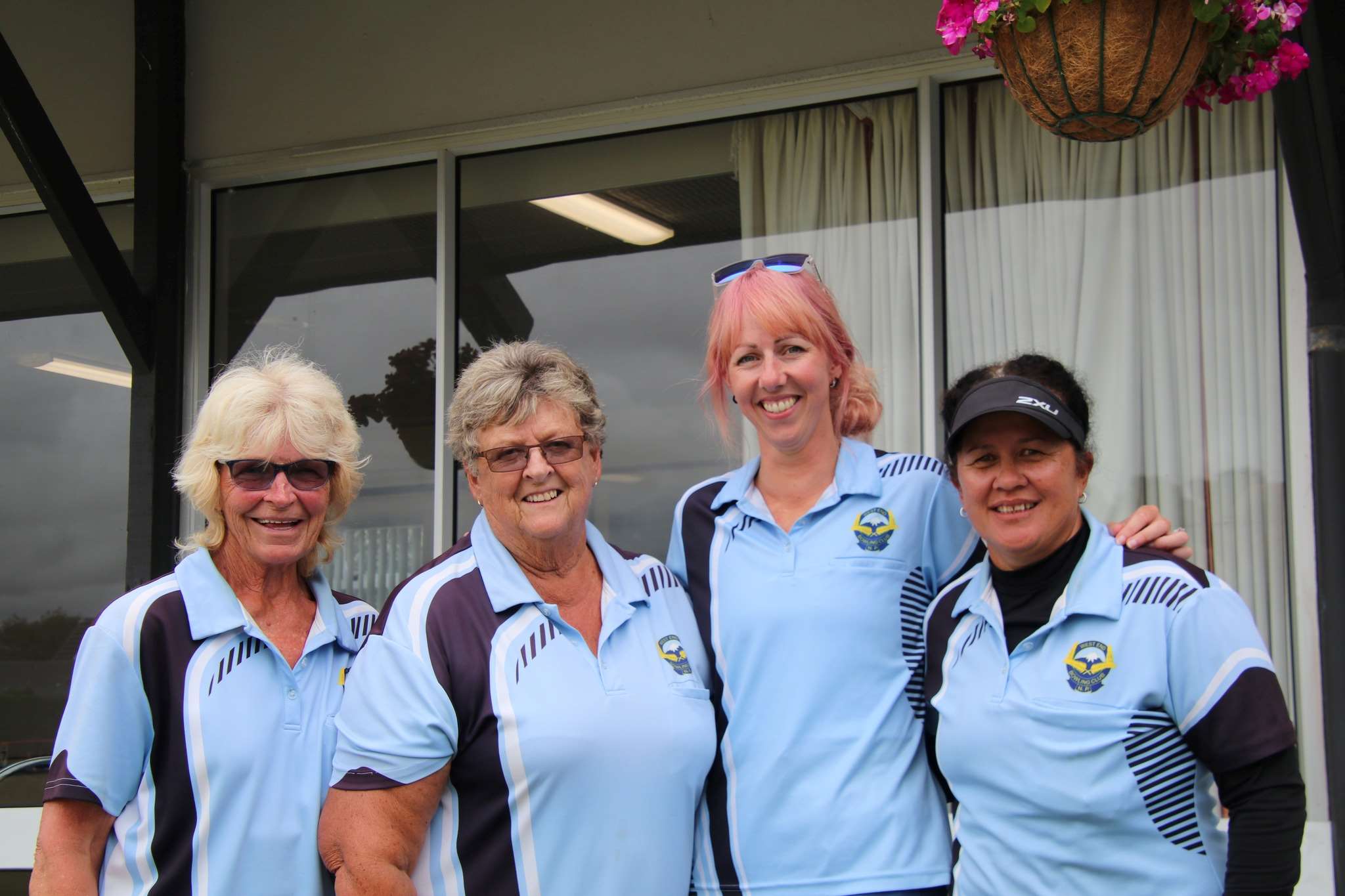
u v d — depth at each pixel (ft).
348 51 12.32
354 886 5.61
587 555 6.59
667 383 11.34
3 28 13.23
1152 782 5.32
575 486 6.21
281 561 6.18
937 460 6.90
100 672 5.78
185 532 12.29
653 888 5.86
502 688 5.85
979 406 5.61
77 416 13.07
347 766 5.77
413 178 12.37
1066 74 6.15
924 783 6.29
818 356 6.69
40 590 12.87
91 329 13.14
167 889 5.73
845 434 7.11
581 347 11.66
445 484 11.86
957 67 10.42
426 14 12.10
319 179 12.66
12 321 13.33
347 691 5.96
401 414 12.13
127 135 12.82
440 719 5.75
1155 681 5.34
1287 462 9.37
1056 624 5.60
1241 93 6.61
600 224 11.78
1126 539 5.86
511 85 11.80
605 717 5.89
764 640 6.37
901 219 10.72
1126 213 10.06
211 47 12.71
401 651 5.86
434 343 12.09
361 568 12.05
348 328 12.40
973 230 10.50
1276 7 6.27
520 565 6.33
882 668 6.31
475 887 5.79
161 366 12.16
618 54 11.46
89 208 11.15
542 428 6.09
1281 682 9.20
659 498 11.20
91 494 12.92
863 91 10.83
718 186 11.41
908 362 10.58
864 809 6.06
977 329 10.40
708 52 11.19
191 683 5.89
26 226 13.41
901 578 6.49
